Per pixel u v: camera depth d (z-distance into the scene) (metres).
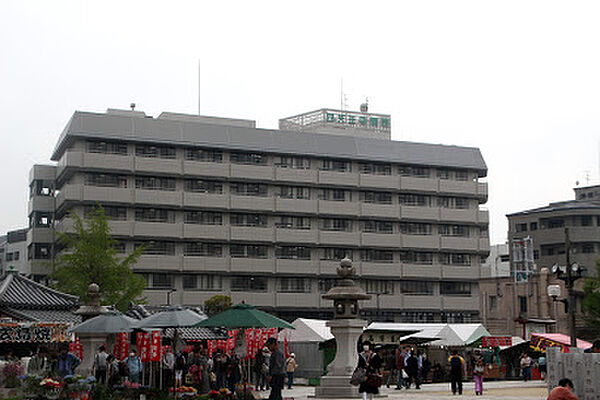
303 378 47.53
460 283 94.81
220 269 83.38
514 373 50.84
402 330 46.22
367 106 106.94
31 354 39.34
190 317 26.70
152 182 82.56
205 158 85.00
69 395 22.80
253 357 36.53
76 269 60.53
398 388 38.72
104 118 80.88
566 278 33.31
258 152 86.81
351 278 30.08
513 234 106.06
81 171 79.88
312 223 89.06
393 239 91.12
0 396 24.84
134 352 31.02
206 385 27.95
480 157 97.44
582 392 23.20
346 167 91.25
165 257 81.31
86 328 27.61
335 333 29.00
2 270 111.69
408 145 94.25
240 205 84.75
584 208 100.19
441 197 95.25
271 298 85.50
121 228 79.75
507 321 78.31
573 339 32.84
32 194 88.06
